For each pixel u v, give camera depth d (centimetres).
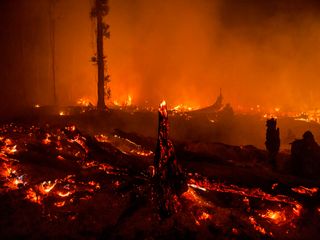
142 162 827
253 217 634
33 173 741
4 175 725
